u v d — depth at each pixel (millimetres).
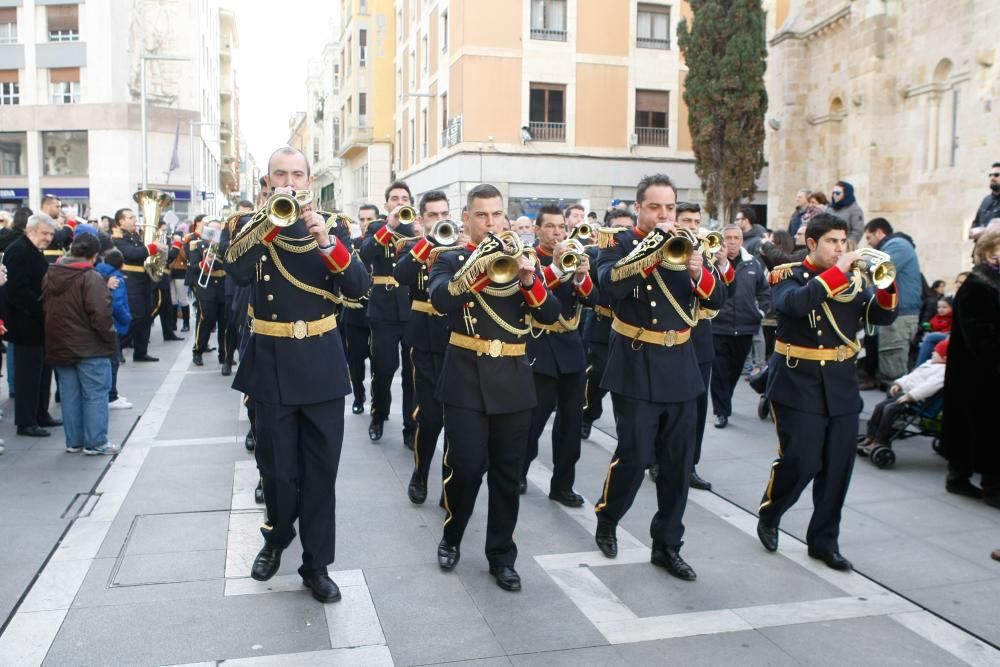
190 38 40781
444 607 4422
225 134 62906
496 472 4680
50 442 7707
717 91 21422
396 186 7562
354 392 8945
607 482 5043
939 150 12875
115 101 38750
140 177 39656
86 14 38344
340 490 6352
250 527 5535
